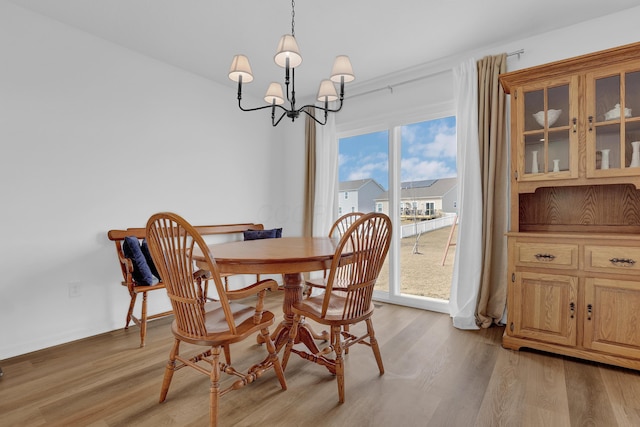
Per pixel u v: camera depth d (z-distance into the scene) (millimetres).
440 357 2057
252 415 1486
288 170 4219
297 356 2113
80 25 2422
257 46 2742
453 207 3105
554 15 2293
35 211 2258
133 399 1618
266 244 2127
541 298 2062
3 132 2129
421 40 2623
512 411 1490
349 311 1626
